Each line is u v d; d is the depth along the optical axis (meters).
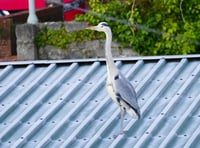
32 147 15.59
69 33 23.44
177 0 23.12
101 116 16.05
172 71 16.88
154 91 16.44
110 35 15.74
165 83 16.56
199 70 16.81
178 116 15.74
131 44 23.12
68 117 16.09
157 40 23.14
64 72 17.34
